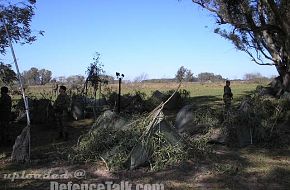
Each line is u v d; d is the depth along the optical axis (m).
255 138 12.27
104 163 9.59
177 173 9.05
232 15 24.97
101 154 9.81
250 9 24.23
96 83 20.45
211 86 57.12
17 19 16.39
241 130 12.17
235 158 10.51
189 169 9.30
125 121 10.63
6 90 12.67
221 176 8.94
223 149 11.58
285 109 16.00
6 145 12.39
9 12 16.17
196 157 10.05
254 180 8.71
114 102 20.83
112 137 9.99
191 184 8.38
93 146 9.98
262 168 9.65
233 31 27.83
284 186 8.34
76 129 15.70
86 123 17.36
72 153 10.16
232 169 9.23
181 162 9.58
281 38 25.14
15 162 10.10
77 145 10.60
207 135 12.14
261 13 26.25
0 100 12.55
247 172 9.27
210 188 8.14
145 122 9.98
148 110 21.23
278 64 29.08
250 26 24.38
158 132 9.77
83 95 19.89
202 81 69.06
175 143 9.85
